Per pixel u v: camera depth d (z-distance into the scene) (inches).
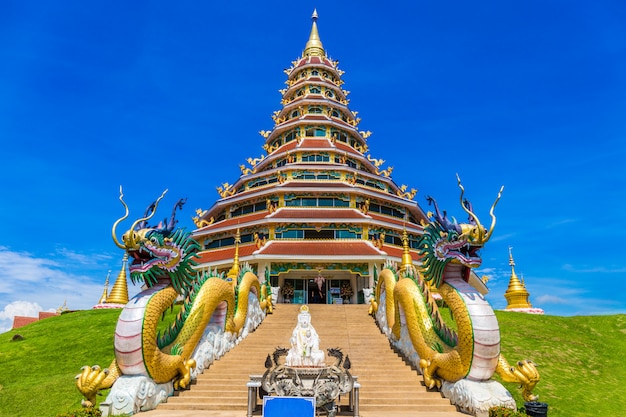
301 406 450.6
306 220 1633.9
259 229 1699.1
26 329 1312.7
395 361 796.6
